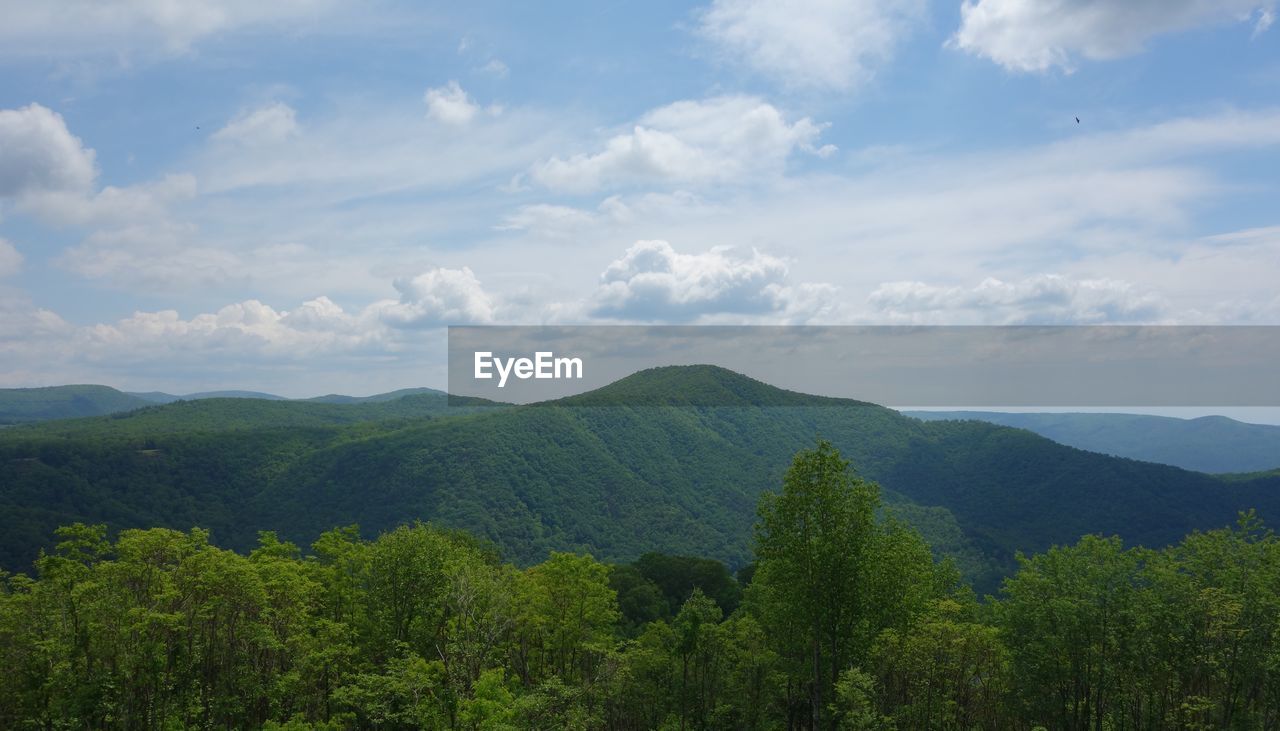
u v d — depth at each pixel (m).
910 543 56.69
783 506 49.34
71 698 35.81
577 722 42.19
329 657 44.00
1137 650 42.47
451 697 39.31
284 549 57.03
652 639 58.16
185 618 38.91
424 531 52.16
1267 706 39.69
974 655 45.66
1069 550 48.09
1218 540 46.91
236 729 43.19
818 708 47.81
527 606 54.47
